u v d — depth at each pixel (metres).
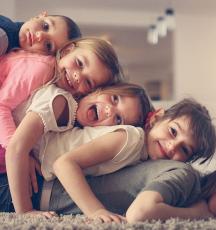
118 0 3.42
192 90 3.73
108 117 0.83
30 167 0.79
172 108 0.85
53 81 0.87
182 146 0.80
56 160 0.76
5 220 0.65
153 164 0.77
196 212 0.72
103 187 0.77
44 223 0.62
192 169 0.76
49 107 0.79
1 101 0.83
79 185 0.71
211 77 3.75
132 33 4.02
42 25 0.96
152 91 4.80
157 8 3.66
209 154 0.83
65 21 0.98
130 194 0.76
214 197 0.76
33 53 0.92
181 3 3.51
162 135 0.80
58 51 0.92
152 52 4.54
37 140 0.78
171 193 0.68
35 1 3.32
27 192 0.75
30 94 0.85
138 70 4.89
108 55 0.90
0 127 0.81
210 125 0.83
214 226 0.62
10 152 0.75
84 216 0.69
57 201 0.78
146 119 0.86
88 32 3.92
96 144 0.76
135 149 0.78
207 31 3.75
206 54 3.75
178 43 3.74
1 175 0.80
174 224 0.61
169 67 4.61
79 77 0.86
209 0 3.43
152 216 0.65
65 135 0.82
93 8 3.62
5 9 2.68
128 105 0.84
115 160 0.77
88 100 0.85
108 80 0.89
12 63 0.89
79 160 0.74
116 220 0.65
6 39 0.93
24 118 0.79
